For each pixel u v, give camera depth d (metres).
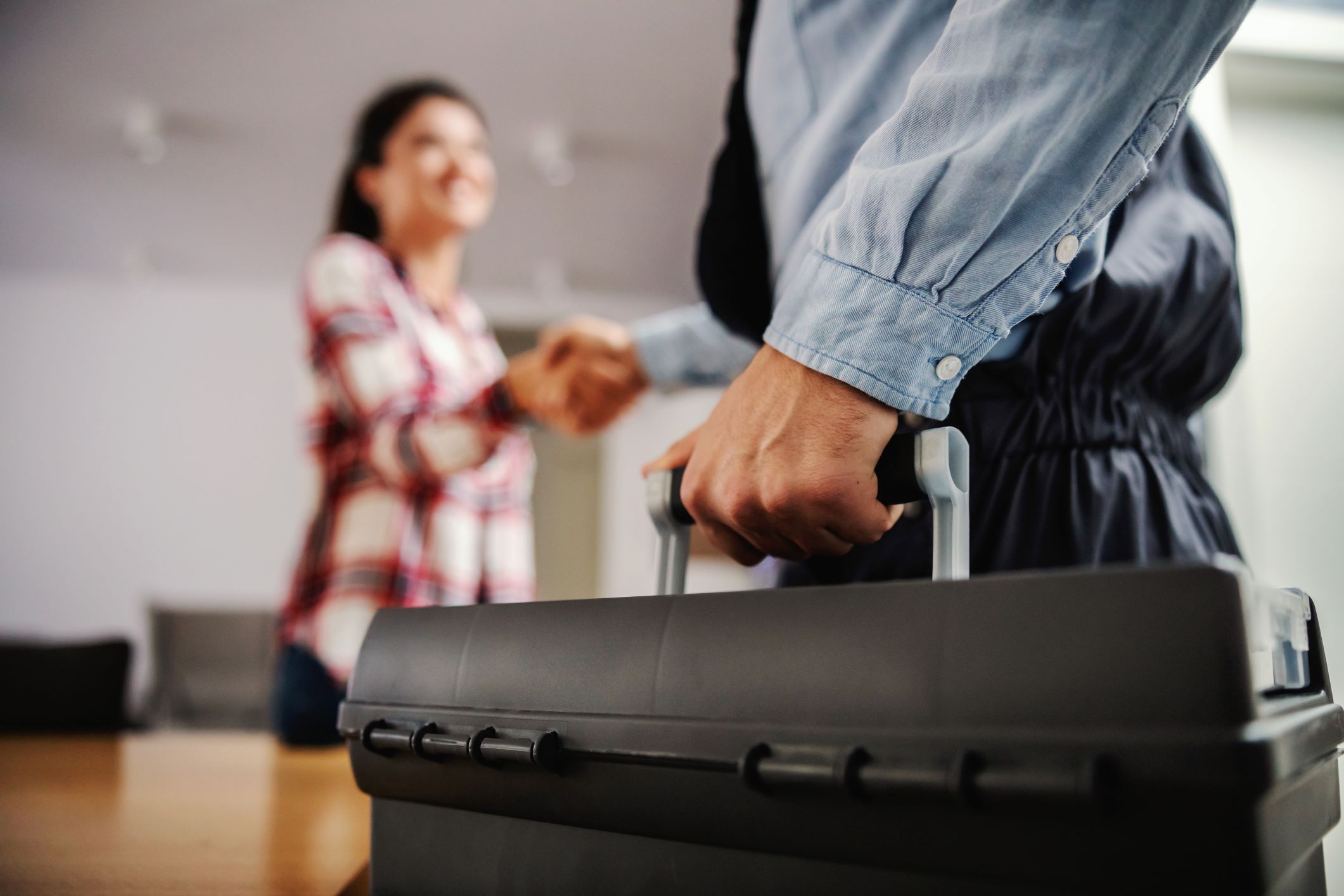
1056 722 0.21
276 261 4.56
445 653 0.33
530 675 0.30
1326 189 1.04
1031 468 0.48
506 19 2.93
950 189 0.34
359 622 1.51
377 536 1.55
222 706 2.94
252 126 3.48
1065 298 0.47
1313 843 0.25
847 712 0.24
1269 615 0.25
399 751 0.33
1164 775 0.19
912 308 0.35
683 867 0.27
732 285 0.59
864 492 0.35
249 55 3.12
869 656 0.24
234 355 4.80
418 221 2.08
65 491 4.66
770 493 0.36
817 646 0.25
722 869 0.26
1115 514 0.48
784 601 0.26
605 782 0.28
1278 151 1.05
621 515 4.53
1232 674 0.20
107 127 3.49
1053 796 0.20
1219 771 0.19
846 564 0.51
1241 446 0.99
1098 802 0.20
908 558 0.49
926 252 0.34
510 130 3.50
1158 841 0.20
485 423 1.40
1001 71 0.34
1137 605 0.21
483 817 0.32
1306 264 1.03
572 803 0.29
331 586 1.54
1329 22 1.00
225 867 0.42
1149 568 0.21
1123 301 0.48
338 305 1.53
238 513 4.70
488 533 1.74
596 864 0.29
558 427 1.34
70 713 1.77
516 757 0.29
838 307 0.35
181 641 2.97
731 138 0.61
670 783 0.27
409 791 0.33
